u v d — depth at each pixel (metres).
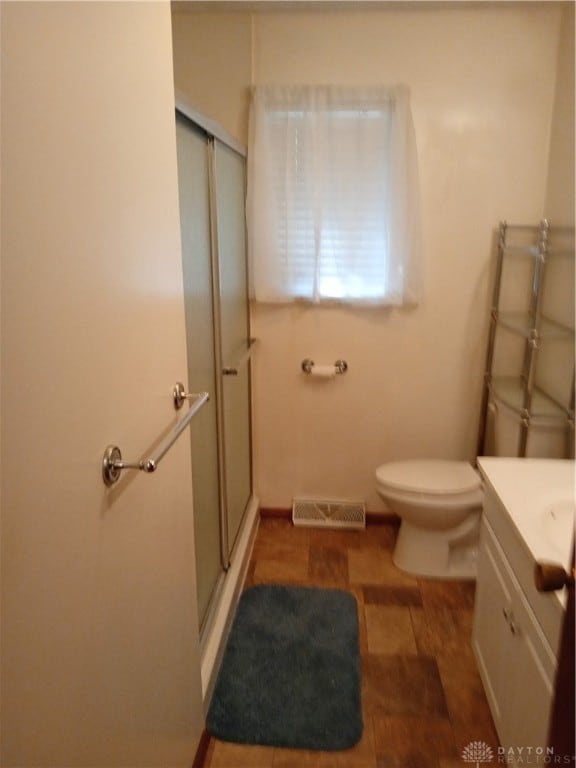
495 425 2.42
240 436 2.45
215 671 1.74
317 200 2.37
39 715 0.66
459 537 2.32
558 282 2.21
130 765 0.97
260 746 1.56
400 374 2.61
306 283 2.52
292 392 2.69
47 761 0.68
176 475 1.22
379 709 1.68
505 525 1.47
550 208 2.29
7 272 0.57
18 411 0.60
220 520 2.06
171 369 1.15
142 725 1.03
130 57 0.89
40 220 0.63
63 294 0.69
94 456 0.79
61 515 0.70
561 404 2.16
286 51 2.32
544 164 2.32
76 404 0.73
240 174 2.33
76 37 0.71
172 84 1.12
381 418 2.67
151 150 1.00
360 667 1.84
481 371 2.56
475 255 2.44
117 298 0.86
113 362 0.85
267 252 2.43
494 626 1.57
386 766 1.50
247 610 2.11
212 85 2.37
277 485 2.81
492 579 1.60
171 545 1.20
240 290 2.38
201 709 1.51
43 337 0.64
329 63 2.32
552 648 1.13
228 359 2.13
